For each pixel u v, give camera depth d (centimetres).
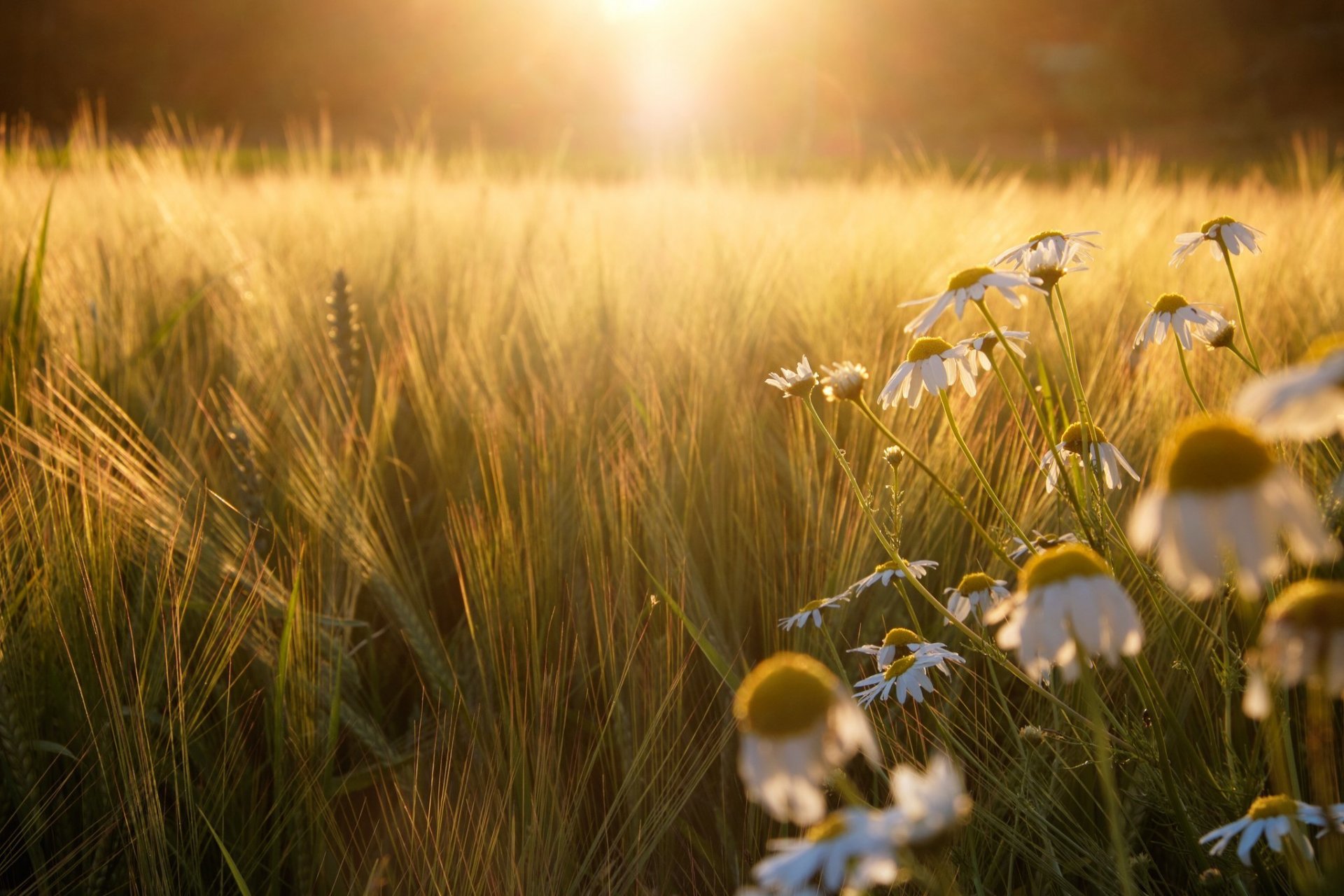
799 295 65
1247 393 14
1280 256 64
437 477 49
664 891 28
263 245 86
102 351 56
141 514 37
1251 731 28
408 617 36
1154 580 25
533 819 26
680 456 41
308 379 53
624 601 33
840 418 45
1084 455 24
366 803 32
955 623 24
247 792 31
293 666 31
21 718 29
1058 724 27
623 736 30
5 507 34
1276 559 15
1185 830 22
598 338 55
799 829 27
